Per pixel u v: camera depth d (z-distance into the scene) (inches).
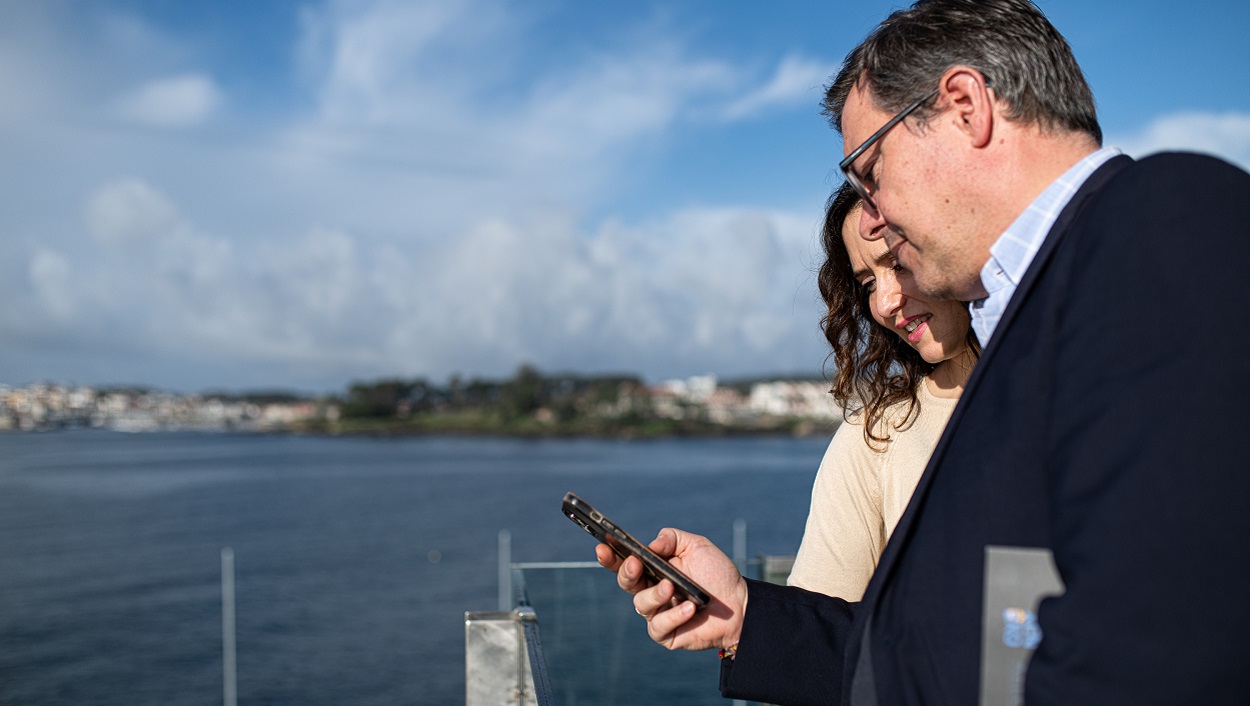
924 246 42.3
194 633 1218.0
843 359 69.4
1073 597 28.8
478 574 1574.8
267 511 2394.2
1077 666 28.0
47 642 1174.3
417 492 2795.3
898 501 65.4
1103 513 28.8
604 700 116.6
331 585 1504.7
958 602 36.0
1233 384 28.1
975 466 36.8
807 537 69.8
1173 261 30.5
